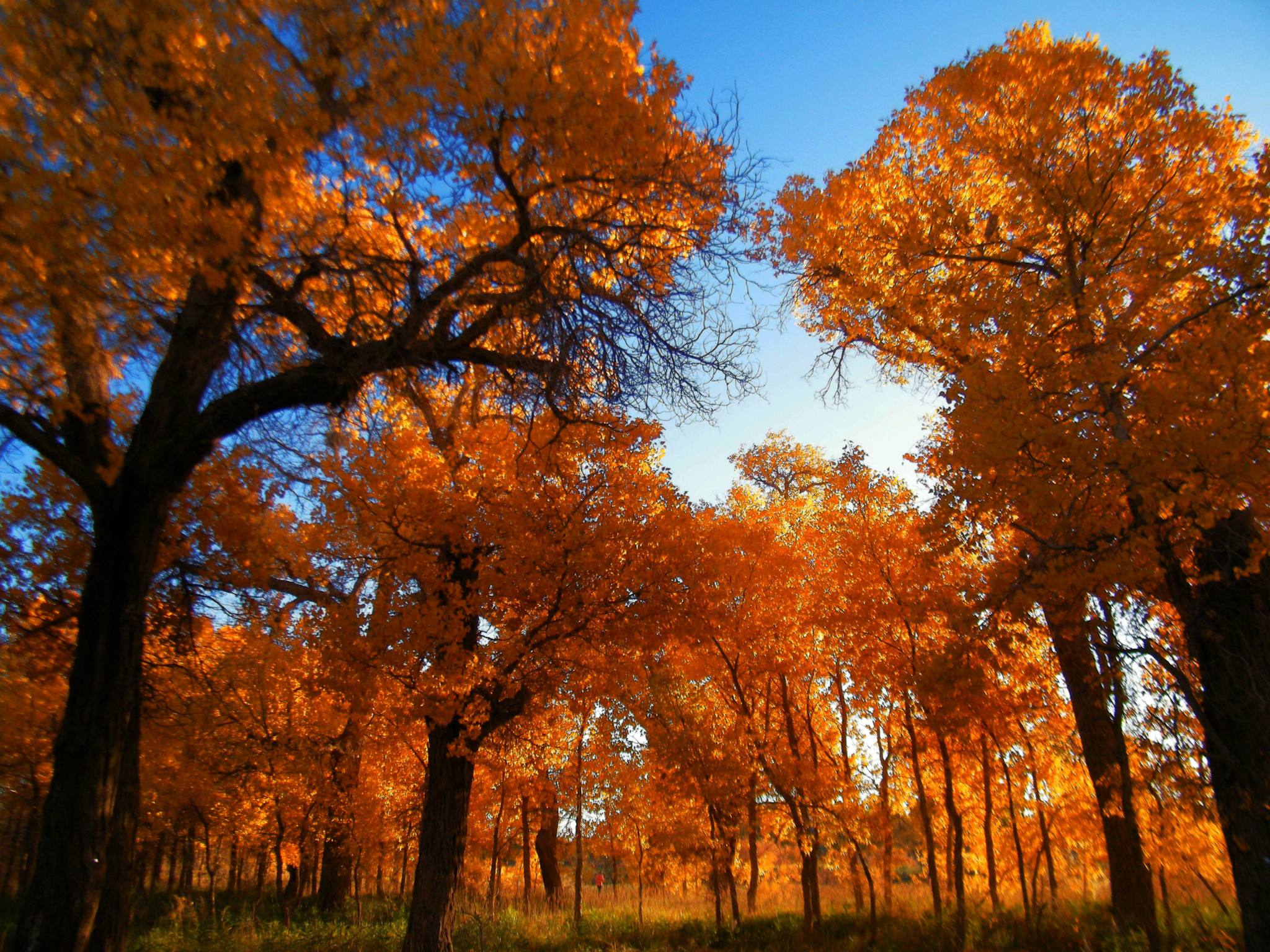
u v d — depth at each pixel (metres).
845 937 11.66
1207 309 5.61
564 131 5.47
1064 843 11.22
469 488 9.16
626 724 12.55
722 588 10.76
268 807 14.13
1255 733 5.97
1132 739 8.51
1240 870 6.01
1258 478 4.98
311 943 12.42
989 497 6.44
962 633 7.08
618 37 5.94
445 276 6.17
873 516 10.96
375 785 14.74
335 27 5.06
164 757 11.65
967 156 9.22
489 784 15.13
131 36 4.71
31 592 7.83
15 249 4.23
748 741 11.96
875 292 10.06
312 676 10.12
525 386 6.59
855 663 11.23
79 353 5.20
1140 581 6.27
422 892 9.34
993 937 10.09
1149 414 5.45
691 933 13.74
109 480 5.52
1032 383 6.36
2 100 4.28
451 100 5.19
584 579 9.43
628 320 6.36
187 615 8.28
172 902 17.64
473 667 8.85
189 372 5.84
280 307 5.80
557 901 20.02
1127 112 7.49
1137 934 8.77
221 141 4.51
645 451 9.97
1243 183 6.38
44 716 11.11
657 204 6.28
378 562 9.28
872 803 11.95
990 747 11.78
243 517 7.42
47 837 4.95
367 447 8.51
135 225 4.43
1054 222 7.55
